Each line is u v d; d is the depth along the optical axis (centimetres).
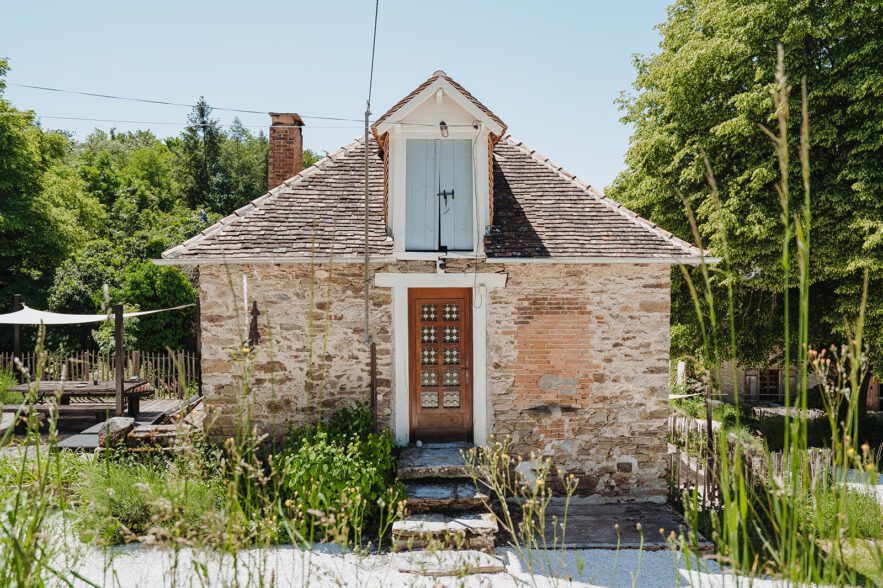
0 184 2212
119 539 660
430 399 941
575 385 916
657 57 1833
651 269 919
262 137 6119
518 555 722
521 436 912
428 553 426
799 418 234
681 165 1551
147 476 720
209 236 904
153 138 5984
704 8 1611
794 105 1301
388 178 930
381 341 909
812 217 1288
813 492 265
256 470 317
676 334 1619
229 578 383
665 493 914
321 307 899
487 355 914
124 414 1195
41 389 1291
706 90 1499
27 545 254
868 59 1246
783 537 239
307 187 1002
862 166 1235
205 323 888
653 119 1820
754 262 1392
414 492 798
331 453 759
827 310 1411
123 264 2545
